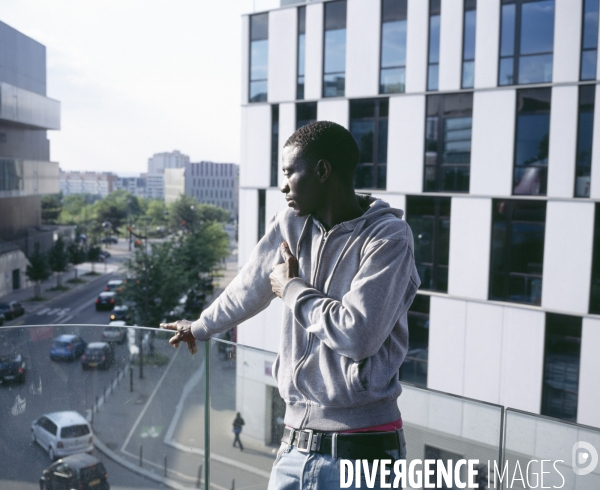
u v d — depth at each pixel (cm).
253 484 224
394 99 1559
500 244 1430
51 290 5256
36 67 4509
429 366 1542
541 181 1370
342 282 138
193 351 215
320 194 141
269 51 1778
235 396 228
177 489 230
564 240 1348
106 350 229
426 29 1492
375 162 1612
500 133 1403
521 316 1409
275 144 1800
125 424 228
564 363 1373
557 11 1312
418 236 1542
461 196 1470
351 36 1622
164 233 8031
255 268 163
